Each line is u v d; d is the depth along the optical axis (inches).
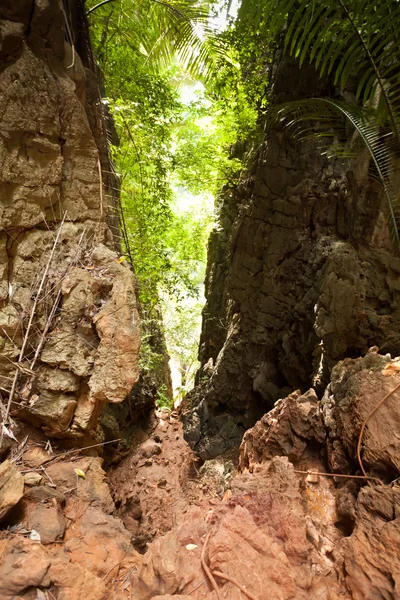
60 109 103.5
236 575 70.3
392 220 141.5
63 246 103.8
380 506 80.6
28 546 70.5
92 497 90.7
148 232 243.6
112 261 105.4
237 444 312.3
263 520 87.5
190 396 402.9
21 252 98.0
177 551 74.4
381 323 220.8
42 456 94.8
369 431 93.7
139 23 248.2
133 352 98.1
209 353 432.1
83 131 108.9
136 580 71.9
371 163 213.5
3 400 92.7
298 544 78.5
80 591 65.8
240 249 321.7
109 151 159.8
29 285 98.5
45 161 99.5
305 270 268.2
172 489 193.8
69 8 131.8
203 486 230.2
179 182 356.2
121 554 79.2
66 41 115.4
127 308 99.7
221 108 296.5
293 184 276.7
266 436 131.0
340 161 251.8
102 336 97.7
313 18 104.8
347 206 239.3
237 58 268.7
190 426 352.2
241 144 367.2
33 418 96.3
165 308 432.1
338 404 108.7
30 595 63.1
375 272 225.8
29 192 97.1
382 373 103.9
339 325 223.3
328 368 229.3
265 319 299.0
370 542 76.0
